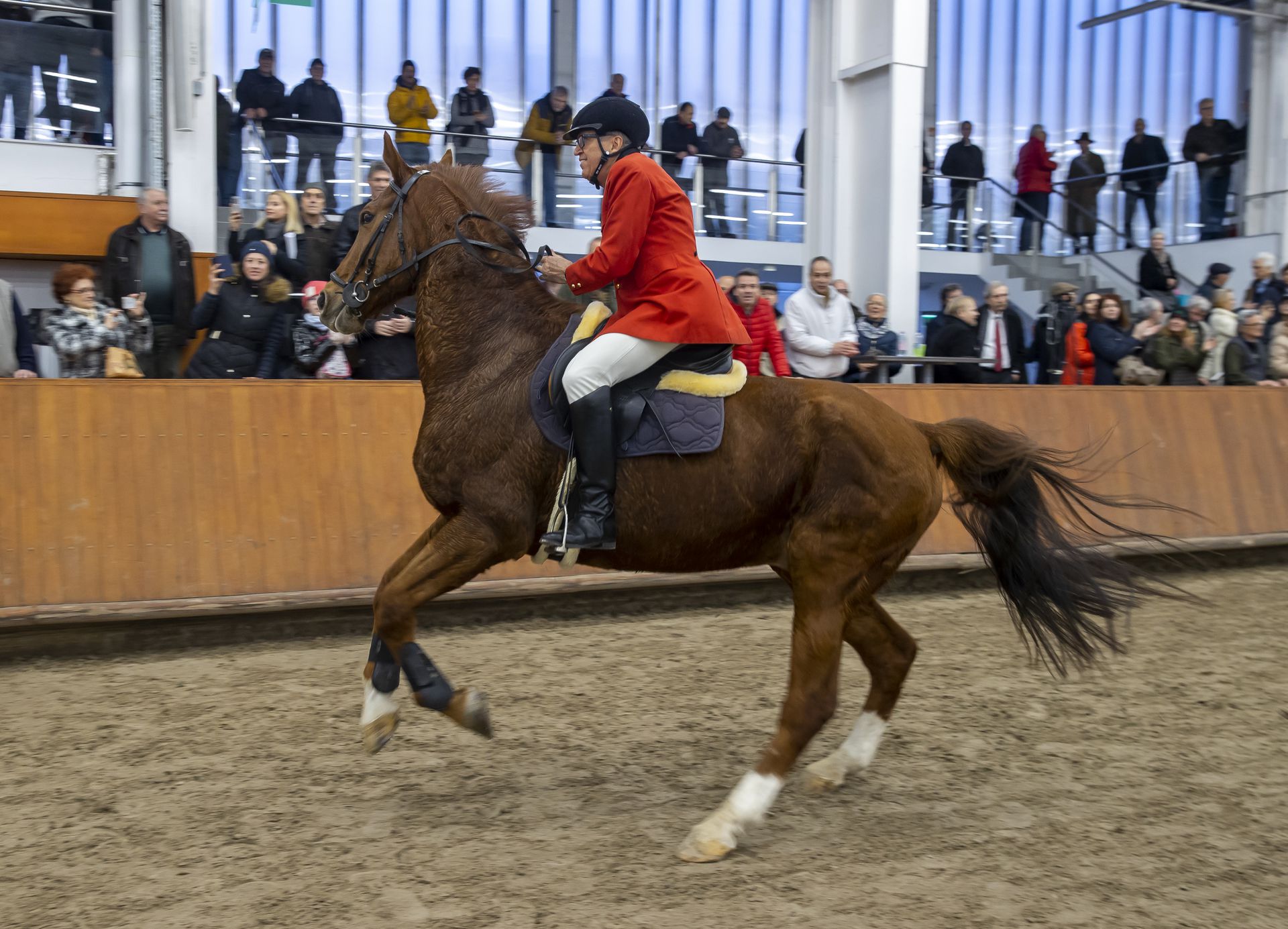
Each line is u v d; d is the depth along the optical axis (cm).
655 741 405
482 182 358
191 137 795
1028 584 355
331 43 1029
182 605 523
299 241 656
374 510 577
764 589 657
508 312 344
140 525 529
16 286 799
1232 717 438
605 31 1157
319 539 562
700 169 1017
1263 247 1248
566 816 333
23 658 507
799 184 1066
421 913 266
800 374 723
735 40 1207
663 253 326
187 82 781
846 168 1041
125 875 288
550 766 377
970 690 474
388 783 358
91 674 484
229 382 561
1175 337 816
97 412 532
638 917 265
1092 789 359
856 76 1018
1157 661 522
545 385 328
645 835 319
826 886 285
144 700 446
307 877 287
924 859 303
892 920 265
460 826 323
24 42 770
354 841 311
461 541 327
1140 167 1223
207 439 550
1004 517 355
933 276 1136
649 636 562
